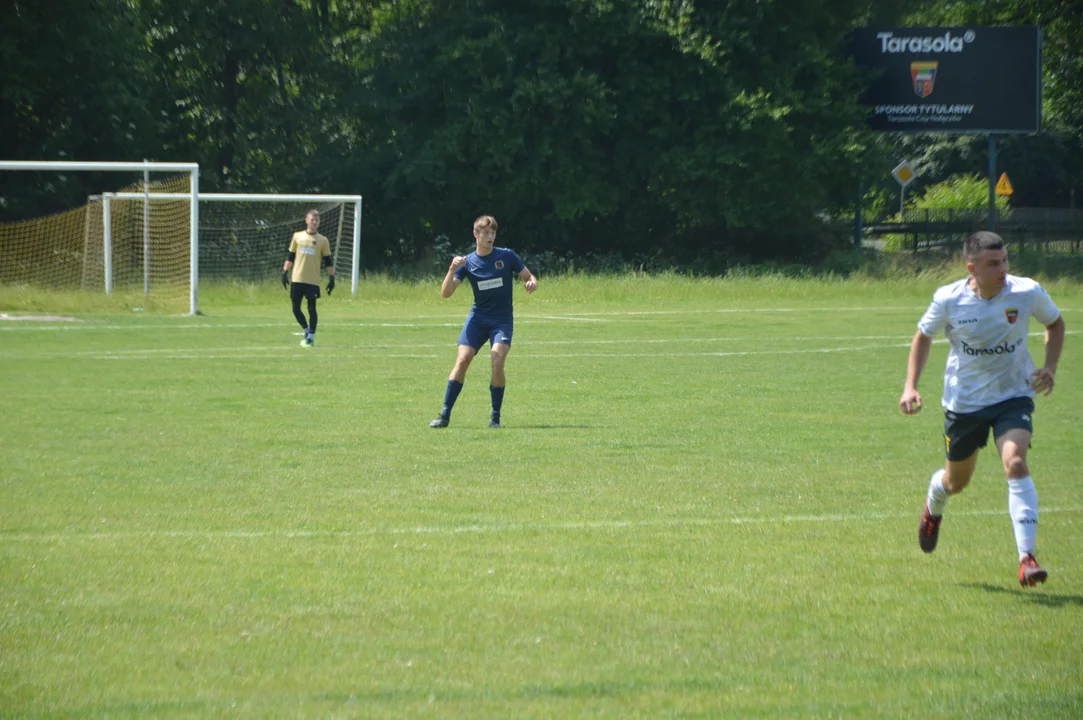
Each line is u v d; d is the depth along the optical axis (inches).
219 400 1887.3
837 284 5275.6
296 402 1872.5
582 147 6274.6
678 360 2591.0
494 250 1633.9
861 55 6446.9
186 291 4594.0
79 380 2135.8
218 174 6722.4
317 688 642.2
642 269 5880.9
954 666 679.7
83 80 5595.5
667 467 1326.3
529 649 706.2
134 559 910.4
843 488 1211.2
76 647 706.8
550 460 1366.9
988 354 857.5
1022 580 798.5
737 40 6146.7
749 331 3395.7
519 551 941.2
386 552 936.3
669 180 6328.7
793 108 6112.2
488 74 6250.0
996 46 6382.9
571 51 6176.2
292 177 6673.2
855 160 6127.0
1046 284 5344.5
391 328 3388.3
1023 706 617.3
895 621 764.0
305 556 923.4
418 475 1268.5
